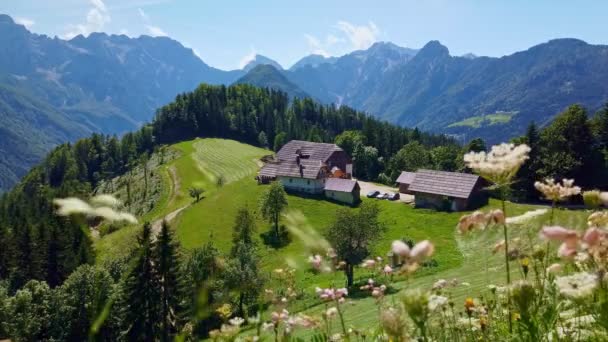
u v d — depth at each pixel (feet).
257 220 220.02
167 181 264.52
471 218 10.23
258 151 432.66
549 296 9.77
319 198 268.21
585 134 238.89
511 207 186.70
